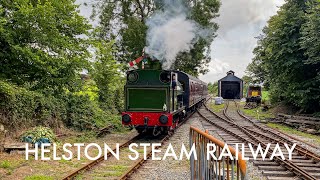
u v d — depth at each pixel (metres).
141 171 9.33
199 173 7.02
